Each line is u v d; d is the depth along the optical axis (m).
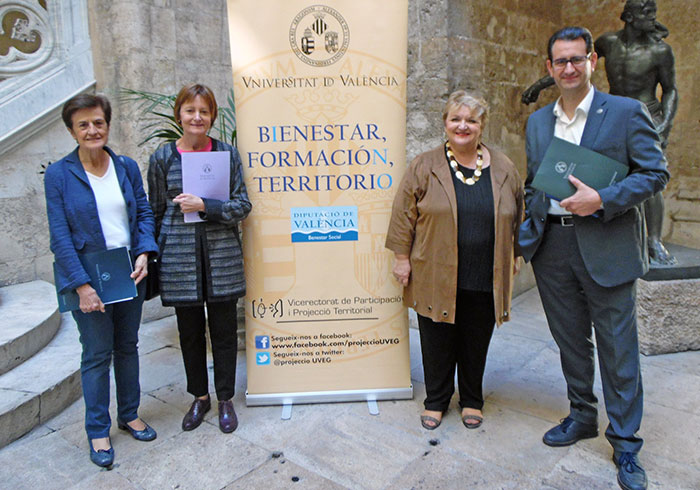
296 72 2.56
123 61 3.92
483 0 3.75
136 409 2.55
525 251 2.35
